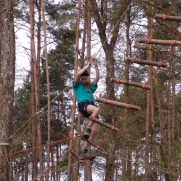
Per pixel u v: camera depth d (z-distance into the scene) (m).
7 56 16.39
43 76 38.06
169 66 24.17
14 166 40.38
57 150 40.94
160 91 25.50
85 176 24.25
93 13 23.92
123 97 24.25
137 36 25.50
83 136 11.12
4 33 16.45
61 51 35.06
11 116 16.39
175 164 21.50
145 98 26.19
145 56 27.95
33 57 25.31
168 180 25.08
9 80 16.38
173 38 21.41
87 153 11.70
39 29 29.02
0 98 16.33
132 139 23.38
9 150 16.34
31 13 24.69
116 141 23.05
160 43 10.68
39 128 26.23
